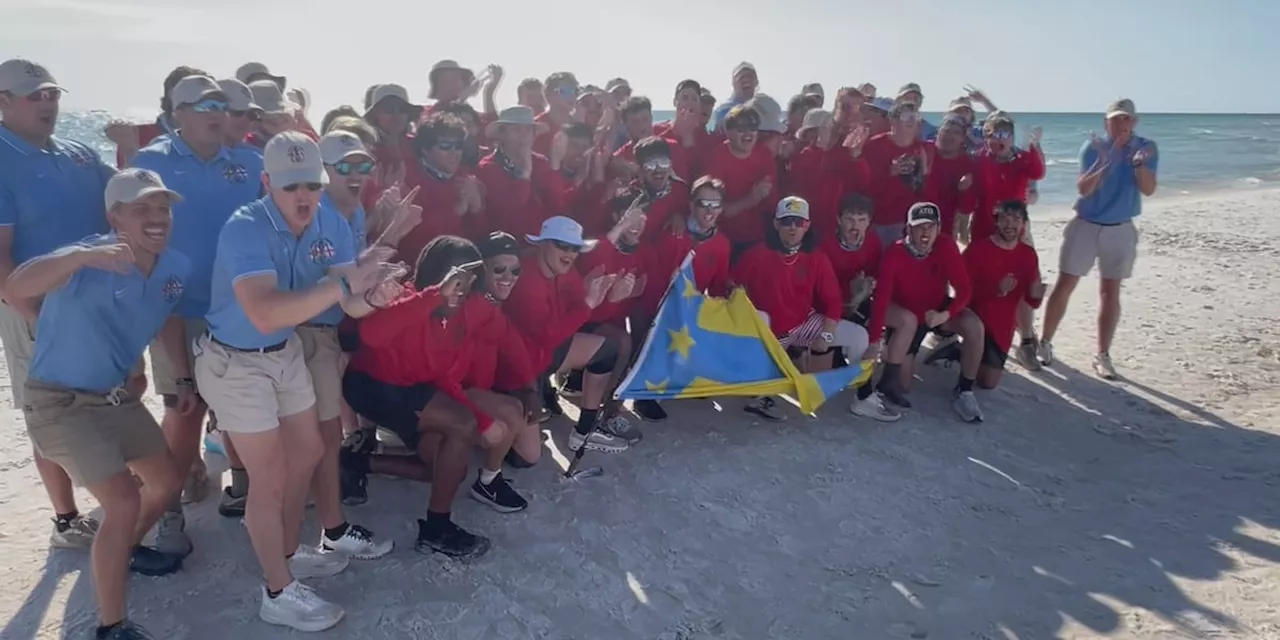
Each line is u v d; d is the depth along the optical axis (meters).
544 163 7.34
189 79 4.68
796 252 7.13
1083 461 6.65
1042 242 16.44
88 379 3.96
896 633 4.51
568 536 5.37
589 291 6.11
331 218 4.38
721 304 7.03
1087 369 8.70
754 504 5.84
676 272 6.93
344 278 4.00
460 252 4.92
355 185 4.80
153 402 7.45
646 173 7.02
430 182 6.14
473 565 5.00
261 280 3.89
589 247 5.99
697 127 8.39
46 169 4.48
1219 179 33.19
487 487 5.65
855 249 7.61
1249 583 4.98
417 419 5.07
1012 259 7.54
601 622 4.54
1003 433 7.14
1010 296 7.65
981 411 7.55
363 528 5.11
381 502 5.70
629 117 8.48
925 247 7.25
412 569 4.94
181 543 4.91
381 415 5.21
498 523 5.50
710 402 7.60
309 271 4.21
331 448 4.81
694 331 6.87
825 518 5.70
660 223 7.20
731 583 4.93
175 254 4.27
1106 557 5.28
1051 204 24.97
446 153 6.07
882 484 6.18
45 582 4.70
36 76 4.36
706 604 4.72
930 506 5.89
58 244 4.54
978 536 5.52
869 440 6.92
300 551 4.86
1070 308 11.12
